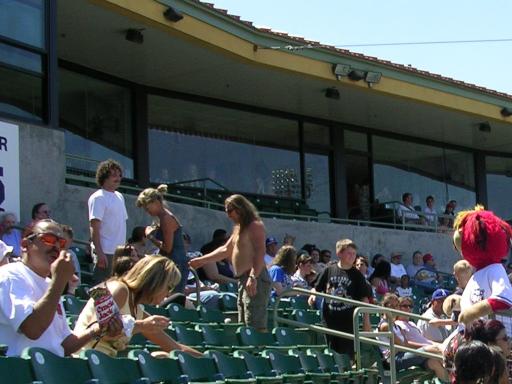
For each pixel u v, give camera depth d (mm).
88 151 16828
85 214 13031
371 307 9969
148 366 6398
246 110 20094
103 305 5973
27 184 12023
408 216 22047
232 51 16234
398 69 19203
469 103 21031
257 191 20062
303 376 8273
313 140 21359
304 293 10195
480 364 4871
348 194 22031
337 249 10773
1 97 11906
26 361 5320
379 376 10281
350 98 19781
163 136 18516
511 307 6746
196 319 9758
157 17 14641
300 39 17375
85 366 5758
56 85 12625
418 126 22641
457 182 24609
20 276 5754
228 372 7453
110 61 16719
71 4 13797
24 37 12273
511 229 7113
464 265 9891
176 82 18219
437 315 11039
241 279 9500
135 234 10727
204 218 16578
